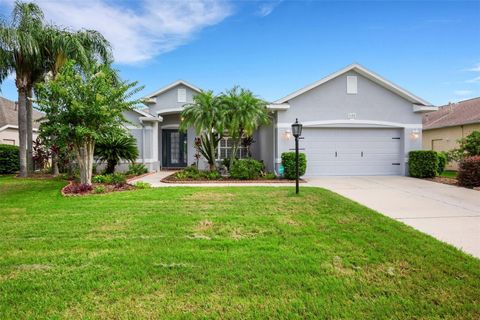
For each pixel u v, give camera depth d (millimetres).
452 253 4094
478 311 2770
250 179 12398
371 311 2777
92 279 3361
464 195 8688
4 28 12867
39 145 15430
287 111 13289
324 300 2947
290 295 3043
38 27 13828
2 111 21172
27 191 9375
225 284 3252
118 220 5719
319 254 4043
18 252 4148
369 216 6023
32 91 14969
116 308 2830
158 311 2783
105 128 9914
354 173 13758
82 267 3666
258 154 17812
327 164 13656
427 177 12789
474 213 6535
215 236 4785
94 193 8828
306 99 13344
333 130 13648
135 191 9125
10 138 20562
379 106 13570
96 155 12992
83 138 9602
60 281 3324
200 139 14875
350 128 13680
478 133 12609
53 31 14000
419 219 6035
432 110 13492
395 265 3723
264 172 13383
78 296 3031
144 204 7152
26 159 14398
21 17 13672
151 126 16484
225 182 11750
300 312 2766
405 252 4121
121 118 10438
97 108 9266
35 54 13648
